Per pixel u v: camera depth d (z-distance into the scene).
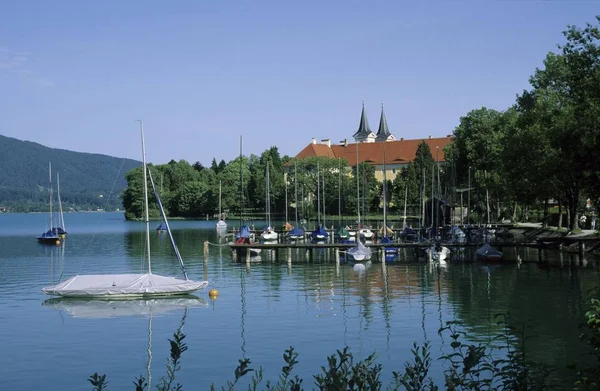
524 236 85.44
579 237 63.00
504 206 120.88
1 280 53.88
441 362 25.48
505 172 75.62
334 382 9.66
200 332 32.19
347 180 147.12
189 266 63.34
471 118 117.44
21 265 66.31
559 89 76.06
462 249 73.25
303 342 29.66
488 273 53.78
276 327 32.94
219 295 43.88
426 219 106.94
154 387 23.38
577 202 68.94
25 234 133.88
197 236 112.56
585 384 11.34
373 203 158.25
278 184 155.25
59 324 34.81
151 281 43.75
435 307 38.09
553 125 62.25
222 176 179.50
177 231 129.50
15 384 24.19
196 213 185.25
